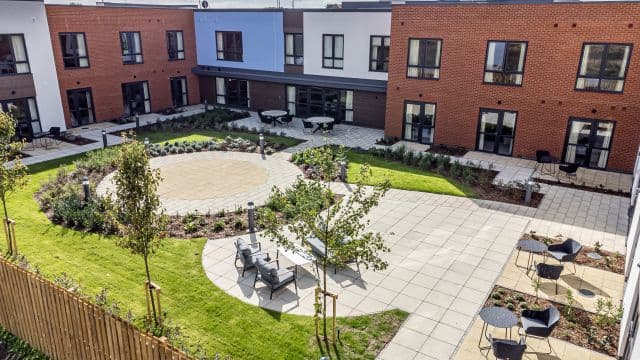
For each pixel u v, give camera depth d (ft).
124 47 92.38
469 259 41.06
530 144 67.97
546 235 45.39
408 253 42.09
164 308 33.73
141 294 35.32
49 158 68.85
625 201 53.67
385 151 69.82
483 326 31.83
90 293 35.12
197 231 45.93
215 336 30.89
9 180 38.91
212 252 41.88
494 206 52.34
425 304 34.68
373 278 38.09
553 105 64.69
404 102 76.64
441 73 71.77
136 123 86.48
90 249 42.01
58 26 80.79
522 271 39.09
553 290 36.27
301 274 38.68
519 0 65.36
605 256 41.27
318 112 93.20
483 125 71.00
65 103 84.43
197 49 106.63
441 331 31.71
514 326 31.30
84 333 26.61
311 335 31.09
